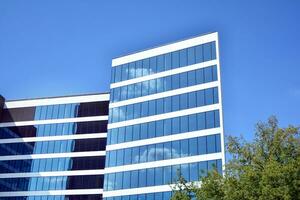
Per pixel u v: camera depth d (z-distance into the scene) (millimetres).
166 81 80250
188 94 76562
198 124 73188
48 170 89312
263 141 36656
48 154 90875
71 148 89938
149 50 85188
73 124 92250
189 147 72375
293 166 31938
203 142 71438
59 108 94938
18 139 94375
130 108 82312
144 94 81812
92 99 93500
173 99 77875
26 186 89125
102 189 84062
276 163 32406
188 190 39594
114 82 86875
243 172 35750
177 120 75750
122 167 77875
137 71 84938
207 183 36094
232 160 37375
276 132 36062
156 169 74125
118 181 77125
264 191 30906
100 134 89375
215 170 38125
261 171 33906
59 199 85750
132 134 79688
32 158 91500
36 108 96562
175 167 72312
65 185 86750
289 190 30734
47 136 92812
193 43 80250
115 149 80188
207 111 73250
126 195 75188
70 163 88625
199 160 70375
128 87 84562
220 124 71125
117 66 88125
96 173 85938
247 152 36719
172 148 74062
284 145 35531
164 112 77812
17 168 91500
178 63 80312
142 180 74750
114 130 82125
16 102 98500
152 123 78312
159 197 71750
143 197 73312
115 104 84625
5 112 98125
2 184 90750
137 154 77375
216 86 74312
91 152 88250
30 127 94875
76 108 93750
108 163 79625
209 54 77625
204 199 35531
